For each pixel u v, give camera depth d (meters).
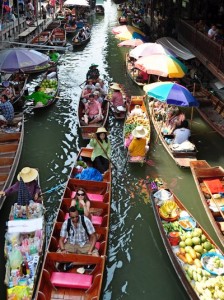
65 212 8.87
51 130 13.93
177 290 7.62
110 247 8.66
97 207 8.87
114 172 11.34
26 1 29.83
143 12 35.09
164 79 18.06
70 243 7.61
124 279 7.86
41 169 11.52
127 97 17.02
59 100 16.45
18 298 6.82
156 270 8.06
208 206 9.21
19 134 11.78
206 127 14.08
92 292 6.85
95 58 23.39
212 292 6.86
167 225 8.40
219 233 8.28
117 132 13.70
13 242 7.95
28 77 18.69
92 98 13.62
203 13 19.92
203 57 15.30
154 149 12.52
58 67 21.39
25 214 8.62
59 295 6.87
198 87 16.38
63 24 32.25
